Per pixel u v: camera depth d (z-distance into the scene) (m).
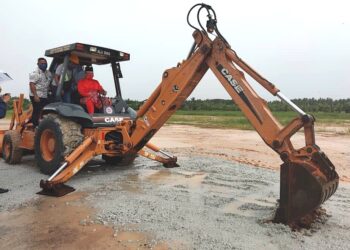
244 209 4.88
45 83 7.70
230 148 11.00
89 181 6.46
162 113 6.12
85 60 7.88
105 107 7.41
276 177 6.79
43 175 6.88
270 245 3.75
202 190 5.86
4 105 6.85
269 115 4.49
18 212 4.84
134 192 5.73
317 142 13.15
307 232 4.07
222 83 5.00
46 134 6.97
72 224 4.41
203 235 4.00
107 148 6.79
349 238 3.95
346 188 6.18
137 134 6.56
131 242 3.90
